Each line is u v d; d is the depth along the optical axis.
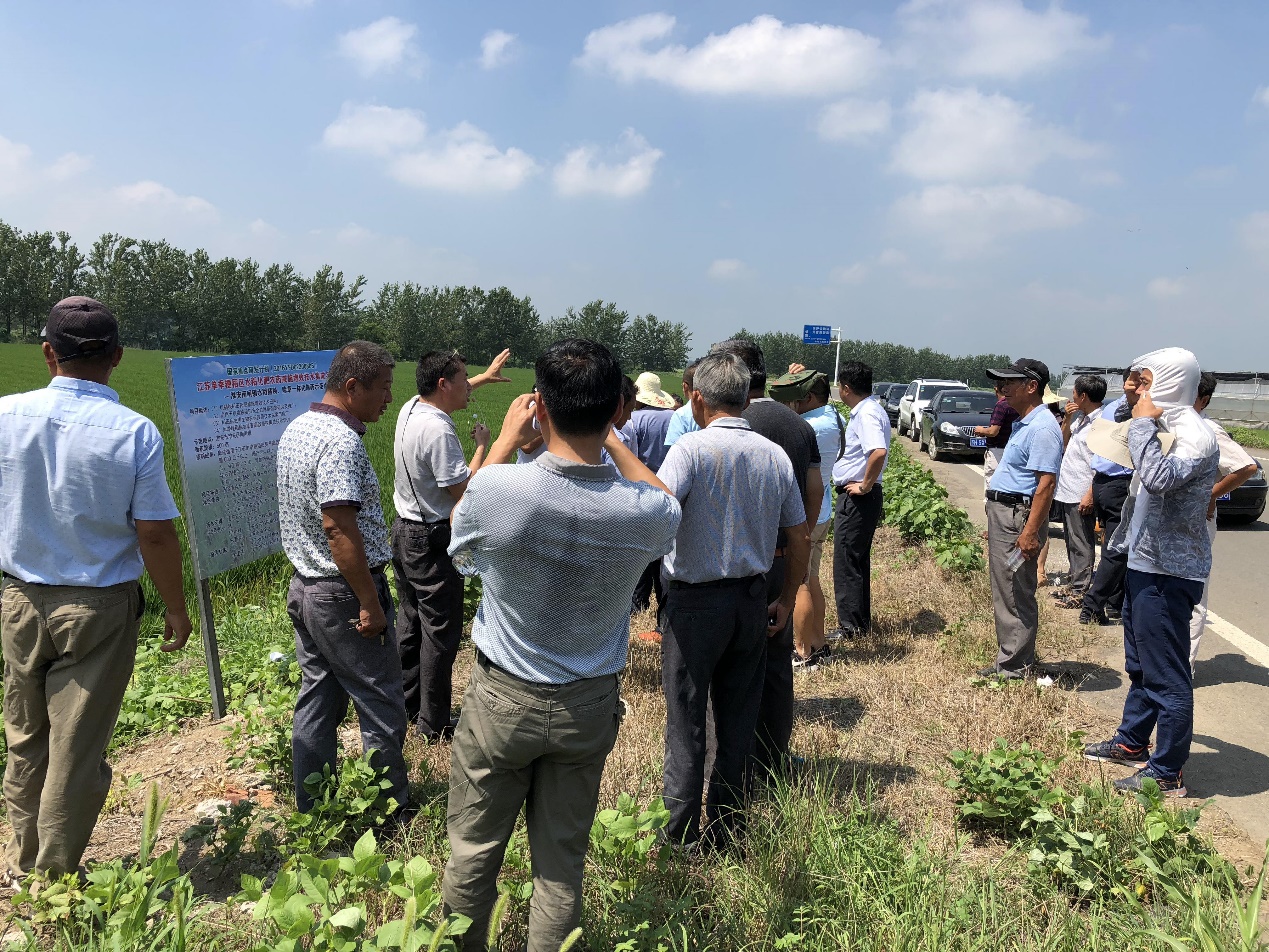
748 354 4.09
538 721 2.25
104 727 2.94
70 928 2.65
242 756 3.89
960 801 3.68
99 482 2.79
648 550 2.30
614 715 2.39
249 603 7.16
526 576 2.19
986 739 4.34
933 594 7.28
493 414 23.84
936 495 10.30
